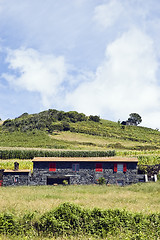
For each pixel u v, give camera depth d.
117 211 16.59
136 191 33.88
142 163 55.81
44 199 24.05
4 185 43.97
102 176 45.59
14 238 13.98
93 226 15.68
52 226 15.49
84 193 30.34
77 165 46.03
